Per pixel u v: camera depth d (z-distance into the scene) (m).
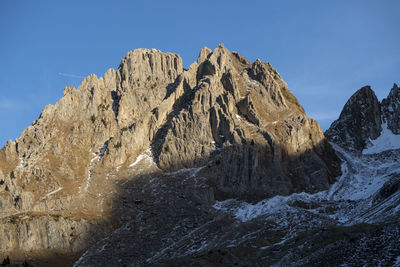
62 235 181.38
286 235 167.88
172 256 167.12
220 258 155.50
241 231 175.25
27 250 175.62
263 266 145.88
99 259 173.75
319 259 135.62
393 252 122.38
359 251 130.50
